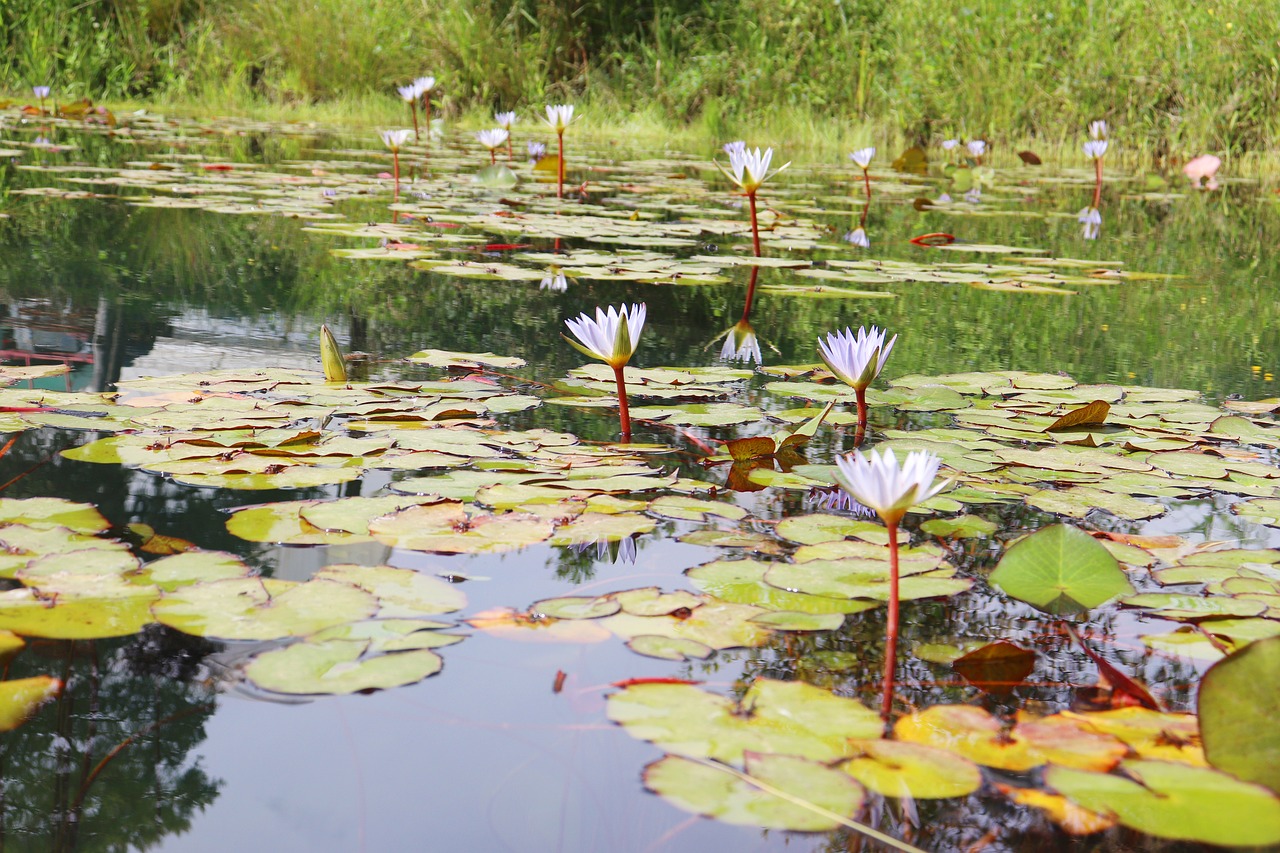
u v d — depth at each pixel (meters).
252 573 1.20
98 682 0.97
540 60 10.54
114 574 1.18
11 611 1.08
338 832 0.78
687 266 3.66
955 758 0.88
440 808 0.80
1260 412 2.10
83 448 1.60
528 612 1.14
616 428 1.89
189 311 2.61
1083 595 1.18
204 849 0.74
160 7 10.62
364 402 1.92
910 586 1.22
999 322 3.00
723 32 10.66
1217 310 3.28
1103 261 4.24
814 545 1.37
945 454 1.76
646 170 7.32
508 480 1.56
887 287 3.55
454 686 0.99
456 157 7.64
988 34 8.91
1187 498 1.62
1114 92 8.66
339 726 0.92
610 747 0.90
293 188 5.37
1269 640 0.91
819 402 2.13
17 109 9.17
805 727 0.93
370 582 1.19
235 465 1.56
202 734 0.90
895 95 9.40
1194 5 8.46
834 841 0.78
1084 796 0.84
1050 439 1.89
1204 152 8.23
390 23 10.48
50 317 2.44
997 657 1.08
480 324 2.68
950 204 6.16
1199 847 0.79
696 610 1.16
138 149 6.97
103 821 0.78
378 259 3.58
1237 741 0.89
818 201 6.08
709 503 1.51
